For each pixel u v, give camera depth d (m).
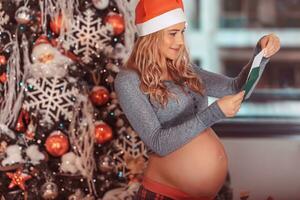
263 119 3.79
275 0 4.17
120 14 2.46
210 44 4.26
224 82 2.16
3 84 2.38
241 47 4.21
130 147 2.50
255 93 4.00
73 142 2.32
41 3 2.32
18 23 2.32
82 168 2.34
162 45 1.92
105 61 2.43
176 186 1.94
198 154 1.91
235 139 3.67
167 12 1.92
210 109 1.83
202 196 1.95
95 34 2.38
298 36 4.13
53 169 2.32
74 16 2.35
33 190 2.32
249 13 4.21
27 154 2.31
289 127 3.72
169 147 1.84
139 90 1.89
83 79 2.41
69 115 2.31
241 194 3.06
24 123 2.38
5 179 2.33
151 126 1.86
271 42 2.04
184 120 1.93
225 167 2.00
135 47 1.96
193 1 4.21
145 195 1.98
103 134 2.42
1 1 2.36
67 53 2.35
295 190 3.43
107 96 2.45
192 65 2.13
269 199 2.92
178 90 1.94
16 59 2.34
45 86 2.29
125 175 2.51
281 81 4.06
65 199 2.34
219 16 4.23
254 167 3.53
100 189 2.45
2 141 2.34
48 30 2.34
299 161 3.55
